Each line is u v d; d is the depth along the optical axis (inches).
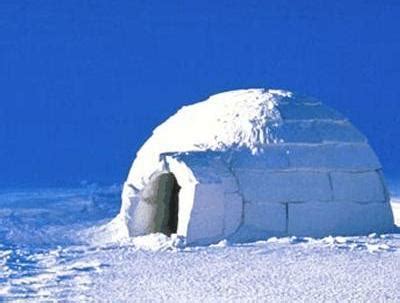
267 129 698.2
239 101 741.3
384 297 419.8
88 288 449.1
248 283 462.0
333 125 724.7
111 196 1250.0
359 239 636.1
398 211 949.8
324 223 669.3
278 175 672.4
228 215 645.9
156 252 582.9
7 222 848.3
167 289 446.0
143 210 685.3
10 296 426.6
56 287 453.4
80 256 569.0
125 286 455.5
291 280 470.0
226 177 656.4
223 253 570.9
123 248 609.3
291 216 660.7
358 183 697.0
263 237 645.9
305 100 748.0
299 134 700.7
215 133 708.7
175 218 713.0
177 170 655.1
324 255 557.3
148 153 732.0
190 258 552.4
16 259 556.1
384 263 525.7
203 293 434.6
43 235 744.3
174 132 744.3
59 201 1176.8
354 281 465.1
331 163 693.3
